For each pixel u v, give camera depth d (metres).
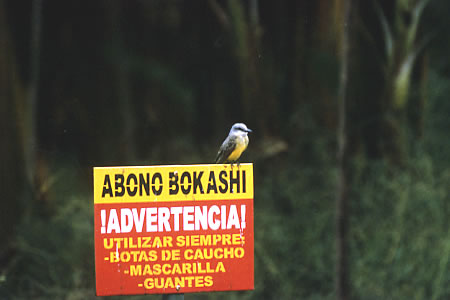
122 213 3.73
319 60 12.55
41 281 10.21
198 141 15.05
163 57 16.34
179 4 15.91
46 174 11.80
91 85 14.93
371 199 11.21
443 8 13.59
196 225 3.80
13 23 11.72
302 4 12.93
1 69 11.20
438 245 10.45
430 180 11.42
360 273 10.32
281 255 10.82
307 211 11.32
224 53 13.74
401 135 12.16
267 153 12.45
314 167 12.15
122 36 16.19
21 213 11.23
